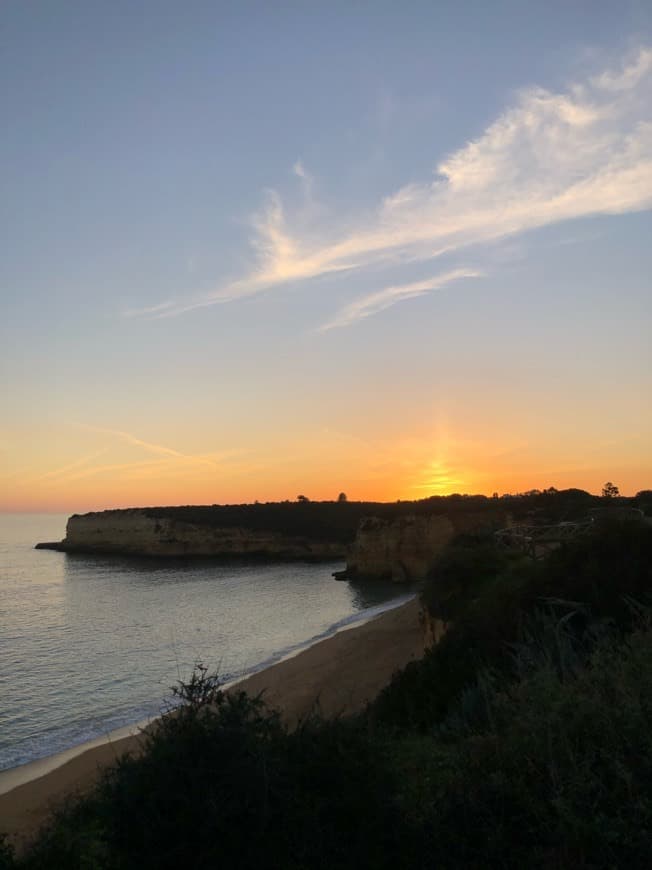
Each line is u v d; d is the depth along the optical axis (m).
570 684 5.70
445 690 10.25
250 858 4.38
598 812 4.23
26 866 5.48
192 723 4.92
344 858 4.46
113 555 128.25
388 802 4.80
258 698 5.39
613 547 11.27
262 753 4.71
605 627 8.58
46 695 28.48
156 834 4.46
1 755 21.03
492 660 10.19
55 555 129.12
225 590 73.56
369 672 25.77
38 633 45.31
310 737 5.20
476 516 83.75
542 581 11.50
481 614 11.98
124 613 55.44
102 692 28.83
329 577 89.19
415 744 6.97
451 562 21.89
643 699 4.87
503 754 5.06
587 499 71.62
